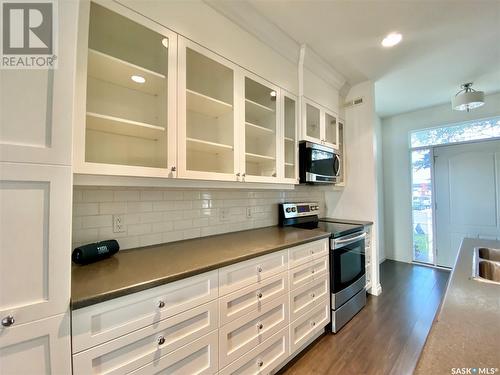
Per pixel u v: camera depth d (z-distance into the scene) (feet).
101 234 4.63
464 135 11.59
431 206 12.54
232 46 5.51
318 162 8.02
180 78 4.55
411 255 13.14
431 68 8.50
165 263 4.04
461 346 1.83
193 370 3.80
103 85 4.60
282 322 5.34
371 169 9.52
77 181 3.60
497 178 10.69
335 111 9.26
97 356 2.89
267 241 5.73
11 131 2.40
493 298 2.71
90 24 4.12
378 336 6.64
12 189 2.39
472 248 5.23
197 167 5.73
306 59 7.46
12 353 2.39
